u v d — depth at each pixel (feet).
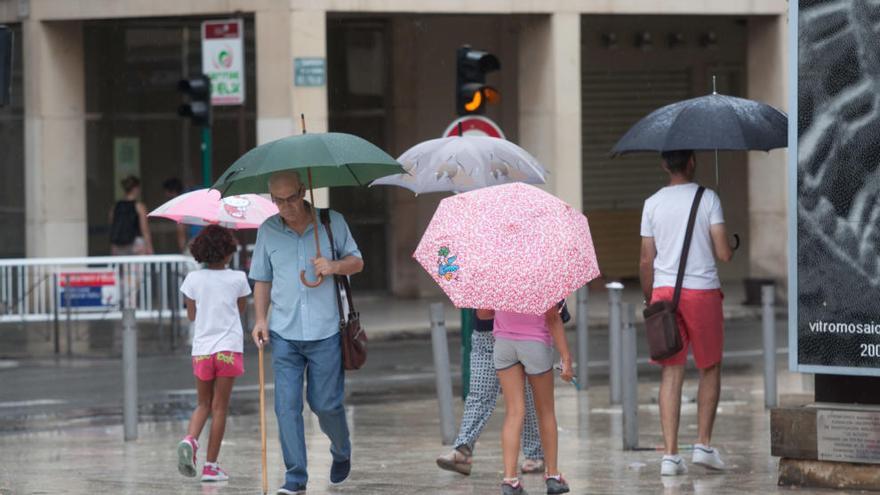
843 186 73.77
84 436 108.58
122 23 207.31
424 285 216.33
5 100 94.79
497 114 218.79
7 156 210.79
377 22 213.25
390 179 90.43
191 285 85.30
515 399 75.56
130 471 90.07
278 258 77.00
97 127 210.18
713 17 222.69
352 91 213.87
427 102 215.31
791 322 75.15
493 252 71.61
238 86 175.52
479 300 71.82
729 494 75.61
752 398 120.78
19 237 211.61
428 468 88.07
